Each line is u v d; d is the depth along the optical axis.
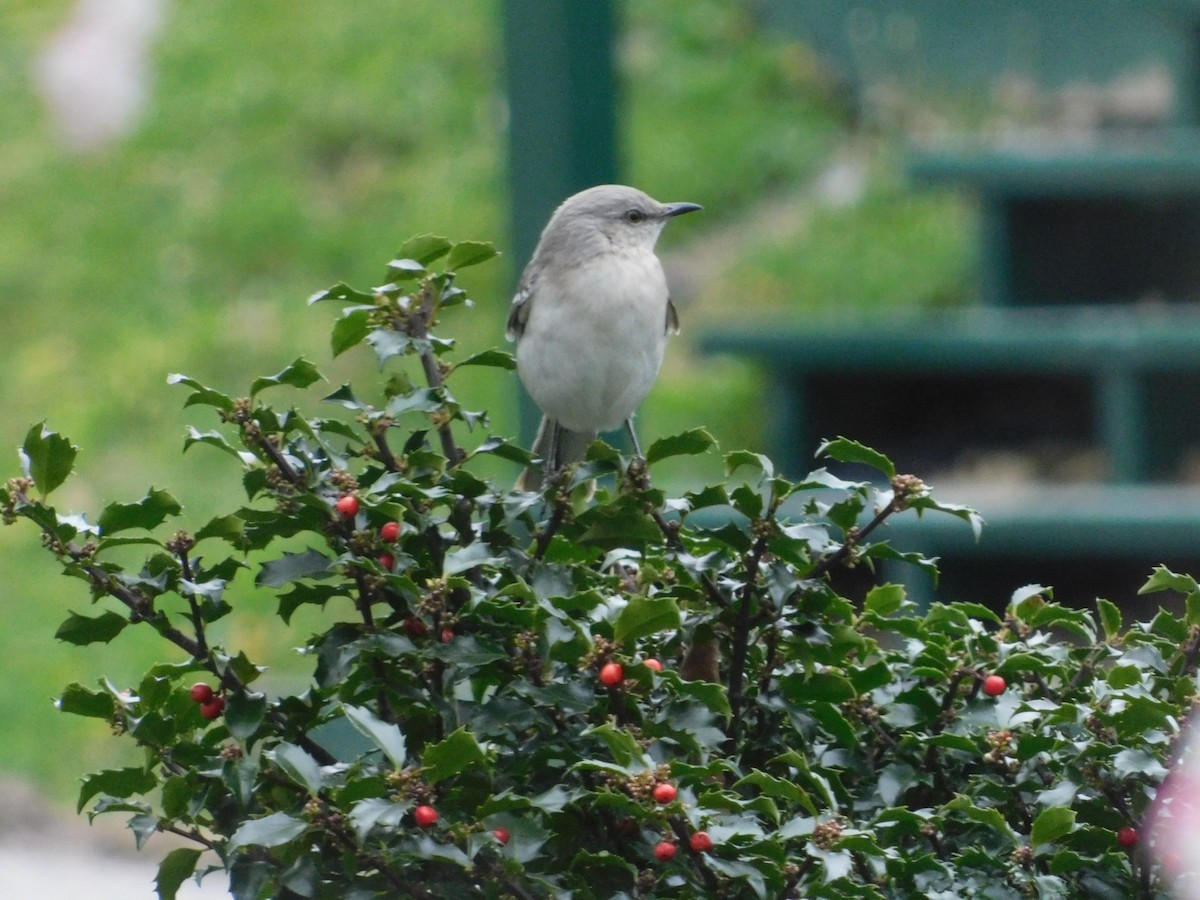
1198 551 11.70
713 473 17.05
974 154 15.77
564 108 9.12
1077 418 14.75
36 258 21.73
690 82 23.47
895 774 4.15
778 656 4.35
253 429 3.99
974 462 14.43
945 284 19.64
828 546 4.23
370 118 23.47
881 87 22.25
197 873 4.08
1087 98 18.95
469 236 20.80
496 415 17.33
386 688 4.00
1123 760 3.77
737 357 14.51
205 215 22.06
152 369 19.25
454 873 3.77
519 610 3.82
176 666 4.04
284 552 4.08
